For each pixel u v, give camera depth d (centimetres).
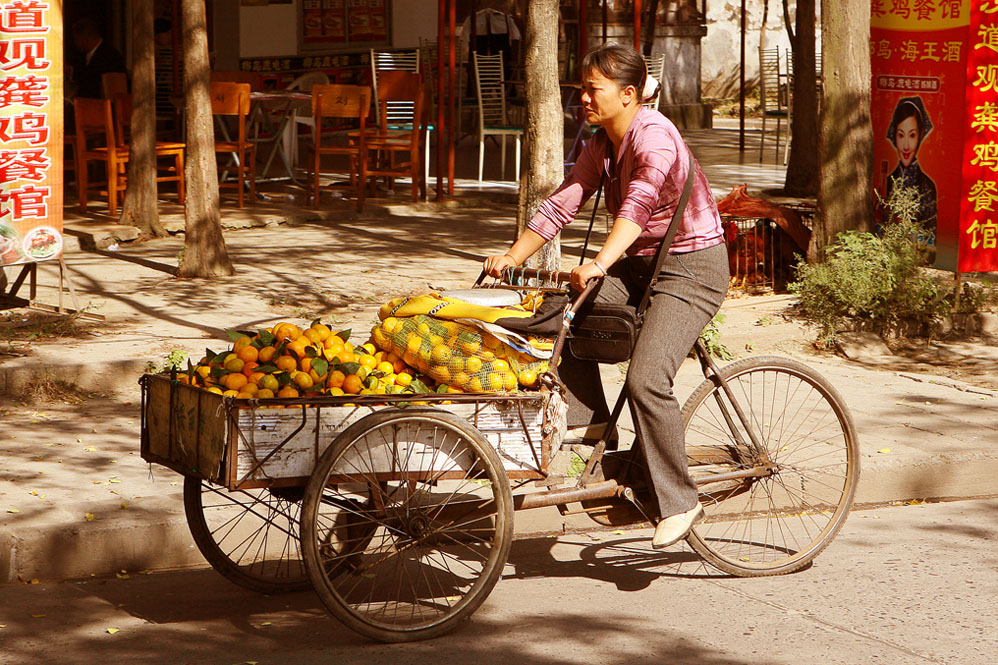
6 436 600
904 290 894
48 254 773
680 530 431
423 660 390
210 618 427
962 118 930
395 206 1384
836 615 436
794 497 559
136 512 486
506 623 425
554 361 415
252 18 1883
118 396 689
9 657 387
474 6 1992
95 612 430
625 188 435
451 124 1441
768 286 981
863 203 942
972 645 408
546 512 536
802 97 1488
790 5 2925
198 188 969
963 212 923
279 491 416
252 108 1482
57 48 735
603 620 429
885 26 998
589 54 429
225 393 393
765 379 552
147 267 1019
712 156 2016
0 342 729
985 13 916
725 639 411
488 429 410
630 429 623
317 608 440
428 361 414
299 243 1168
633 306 445
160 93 1697
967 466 608
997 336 923
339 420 394
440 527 419
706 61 2933
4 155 738
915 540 529
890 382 766
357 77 1928
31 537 457
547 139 826
